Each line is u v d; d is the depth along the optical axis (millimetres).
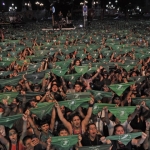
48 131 9648
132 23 60469
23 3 94562
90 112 10117
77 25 58562
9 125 9445
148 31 38562
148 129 9445
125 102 11992
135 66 16688
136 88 13492
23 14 86375
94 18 88125
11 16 71750
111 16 97812
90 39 28656
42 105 10594
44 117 10711
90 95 11359
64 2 64312
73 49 22203
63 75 14492
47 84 13836
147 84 14109
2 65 17984
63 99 12273
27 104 11477
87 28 48312
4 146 8859
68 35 32750
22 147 8883
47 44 26250
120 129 8930
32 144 8570
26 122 9242
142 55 19812
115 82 14680
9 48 23688
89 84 14398
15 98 11680
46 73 14586
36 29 49125
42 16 93625
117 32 36781
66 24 52531
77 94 11398
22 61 18391
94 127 8953
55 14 63000
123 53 21344
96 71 15930
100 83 14719
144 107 10305
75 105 10695
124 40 27828
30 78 14242
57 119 10602
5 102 10914
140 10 112812
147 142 9320
